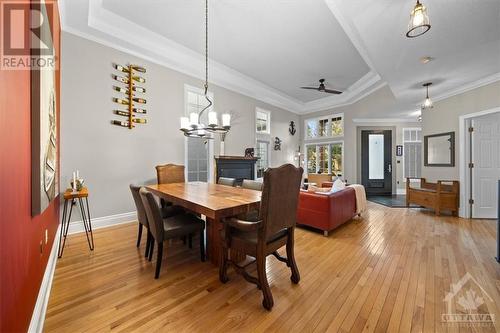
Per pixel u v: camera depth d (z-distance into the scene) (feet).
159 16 10.35
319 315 5.14
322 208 10.70
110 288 6.07
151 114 13.02
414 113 21.04
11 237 3.03
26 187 3.72
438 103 15.79
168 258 7.98
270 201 5.32
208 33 11.60
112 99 11.48
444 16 7.11
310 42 12.33
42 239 5.11
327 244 9.61
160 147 13.44
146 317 4.99
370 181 24.53
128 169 12.10
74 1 8.55
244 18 10.30
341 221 11.69
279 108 23.61
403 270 7.28
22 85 3.51
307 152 26.04
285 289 6.17
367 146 24.48
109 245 8.98
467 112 13.78
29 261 3.92
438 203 14.69
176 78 14.25
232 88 18.11
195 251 8.61
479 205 14.03
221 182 12.30
